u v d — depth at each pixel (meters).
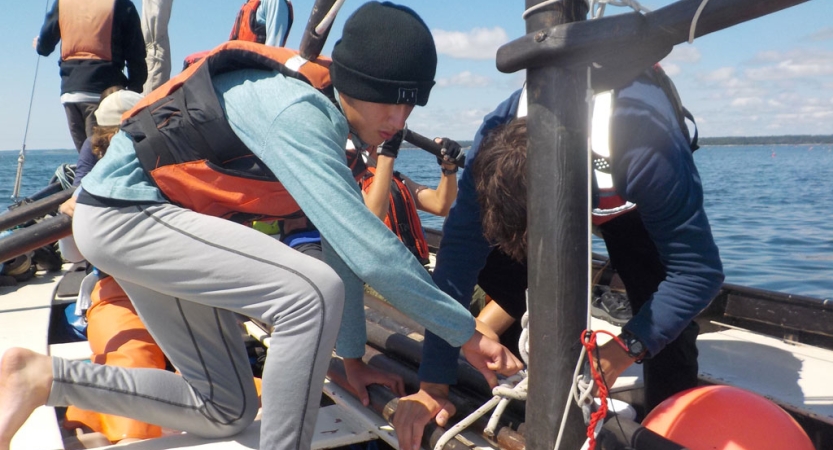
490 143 1.51
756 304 2.74
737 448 1.36
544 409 1.28
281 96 1.46
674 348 1.83
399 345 2.19
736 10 0.99
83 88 4.29
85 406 1.62
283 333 1.49
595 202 1.60
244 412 1.79
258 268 1.48
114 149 1.58
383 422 1.91
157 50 4.87
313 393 1.51
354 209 1.39
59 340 3.29
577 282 1.21
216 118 1.49
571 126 1.17
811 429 1.90
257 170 1.53
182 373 1.74
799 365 2.32
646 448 1.35
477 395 1.92
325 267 1.51
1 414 1.52
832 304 2.48
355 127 1.57
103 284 2.58
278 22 3.83
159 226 1.51
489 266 2.10
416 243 3.21
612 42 1.09
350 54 1.45
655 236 1.45
